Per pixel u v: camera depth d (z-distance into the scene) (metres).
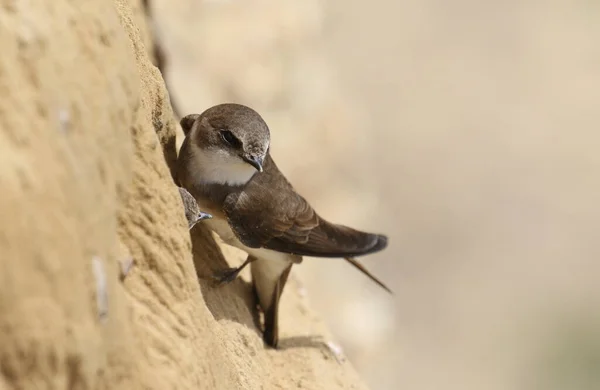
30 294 3.55
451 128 26.88
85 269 3.88
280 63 15.75
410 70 27.42
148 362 4.54
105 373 4.06
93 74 4.26
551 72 28.75
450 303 24.02
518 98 28.16
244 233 7.65
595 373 23.59
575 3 30.39
